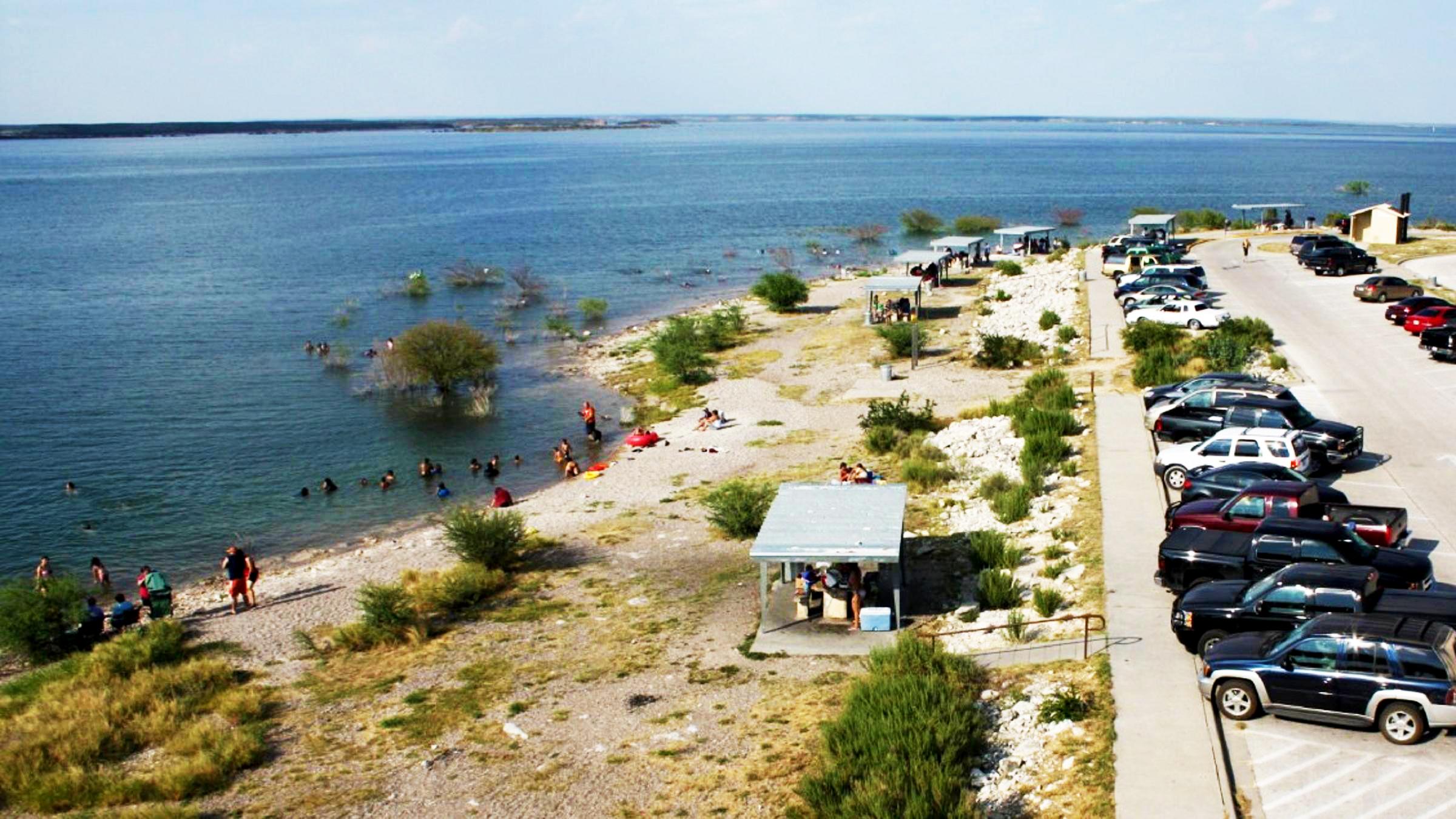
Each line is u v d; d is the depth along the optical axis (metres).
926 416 40.06
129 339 64.88
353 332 66.81
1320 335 45.34
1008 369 48.41
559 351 62.19
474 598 27.31
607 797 17.38
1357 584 17.89
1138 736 16.50
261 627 26.94
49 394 52.12
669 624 24.94
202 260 99.50
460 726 20.53
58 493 39.00
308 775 18.98
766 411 45.47
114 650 24.77
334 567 31.70
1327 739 16.11
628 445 42.94
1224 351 40.78
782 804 16.42
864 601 24.19
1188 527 23.28
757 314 67.56
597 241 111.88
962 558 27.09
